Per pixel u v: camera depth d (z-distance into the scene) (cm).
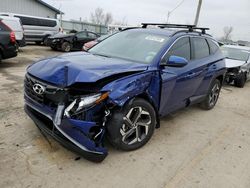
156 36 418
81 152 289
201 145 400
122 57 388
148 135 362
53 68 313
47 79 301
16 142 345
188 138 420
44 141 352
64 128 281
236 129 488
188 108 584
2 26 843
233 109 630
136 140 349
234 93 835
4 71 802
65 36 1617
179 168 327
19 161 304
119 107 310
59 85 289
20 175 280
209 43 532
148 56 375
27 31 1738
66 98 284
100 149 301
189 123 489
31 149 331
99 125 298
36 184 269
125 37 441
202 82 499
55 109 293
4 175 277
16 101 505
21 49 1526
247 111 627
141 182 292
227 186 301
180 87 418
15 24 1237
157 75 354
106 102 290
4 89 586
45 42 1716
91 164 312
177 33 431
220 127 488
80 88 287
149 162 332
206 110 586
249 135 463
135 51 395
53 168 298
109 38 466
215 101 606
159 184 292
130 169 313
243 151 394
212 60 522
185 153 368
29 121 411
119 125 314
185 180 304
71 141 286
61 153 328
